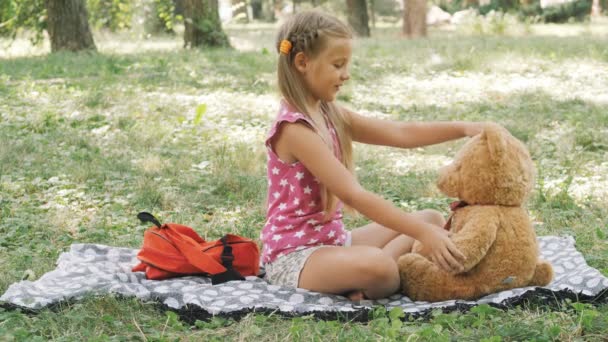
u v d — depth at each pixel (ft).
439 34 79.00
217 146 23.79
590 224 15.92
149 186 19.04
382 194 19.11
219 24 58.29
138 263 13.42
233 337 10.26
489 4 116.37
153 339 10.11
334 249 11.56
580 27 86.74
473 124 12.45
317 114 11.93
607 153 22.30
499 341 9.36
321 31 11.28
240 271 12.59
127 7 63.21
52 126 25.98
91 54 49.60
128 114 28.17
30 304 10.93
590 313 10.11
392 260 11.38
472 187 11.25
